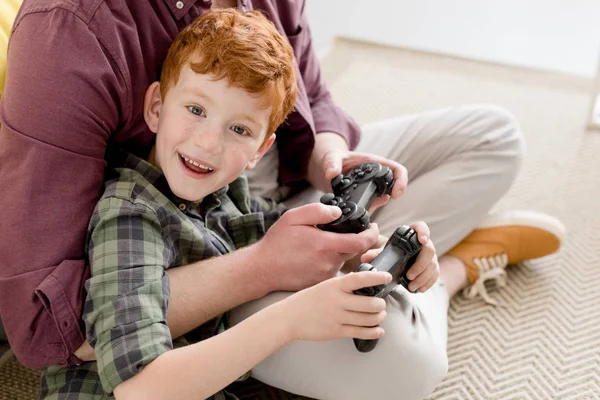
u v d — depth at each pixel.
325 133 1.24
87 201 0.88
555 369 1.19
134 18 0.92
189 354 0.83
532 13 2.20
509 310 1.31
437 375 0.99
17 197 0.86
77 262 0.87
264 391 1.14
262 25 0.96
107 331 0.83
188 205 1.00
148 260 0.88
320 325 0.86
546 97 1.97
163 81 0.94
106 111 0.89
